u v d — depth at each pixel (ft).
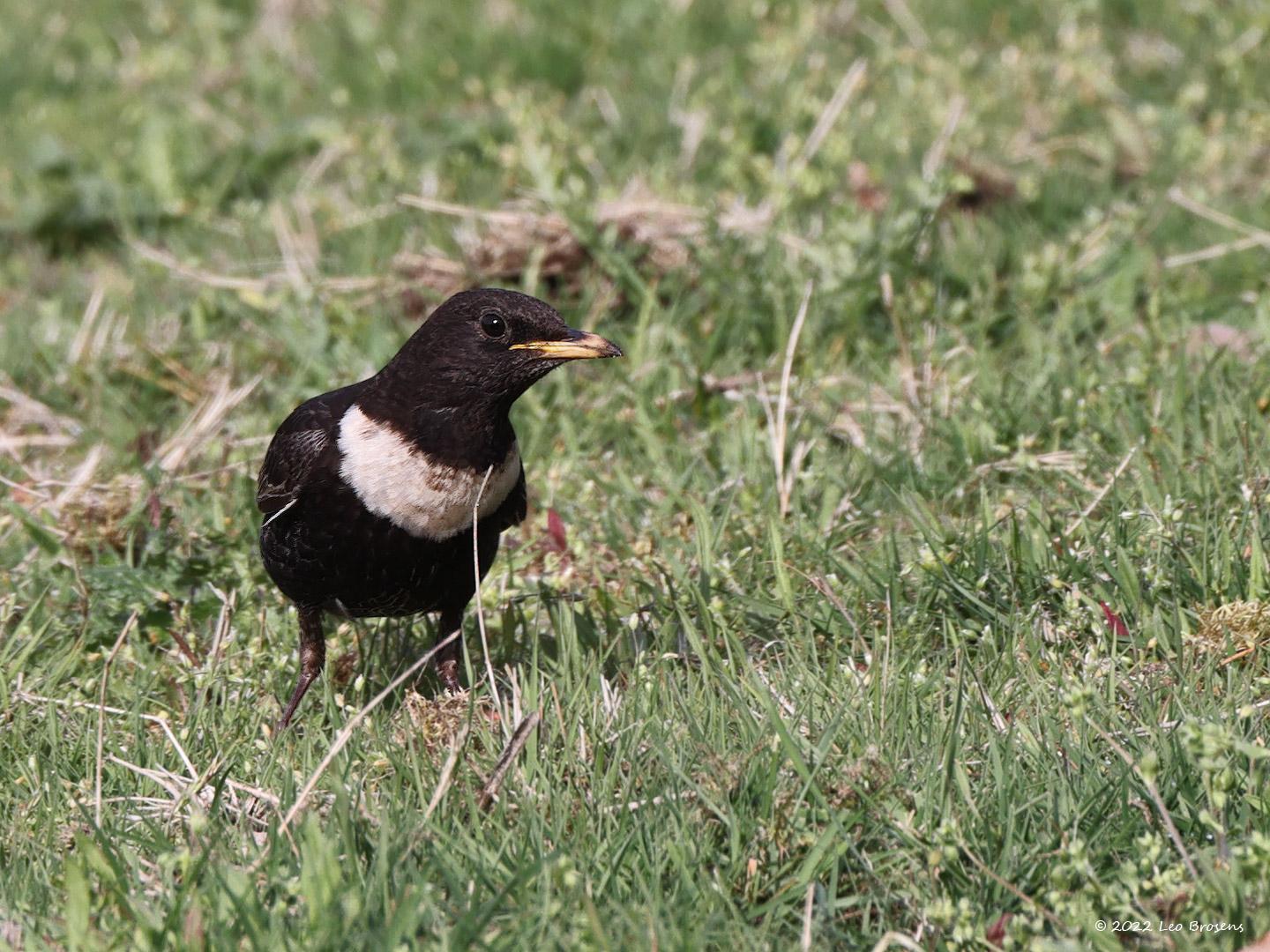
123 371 42.98
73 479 38.17
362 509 28.60
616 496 36.73
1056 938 21.21
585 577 33.68
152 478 35.76
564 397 40.14
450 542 29.04
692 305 42.93
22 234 53.26
